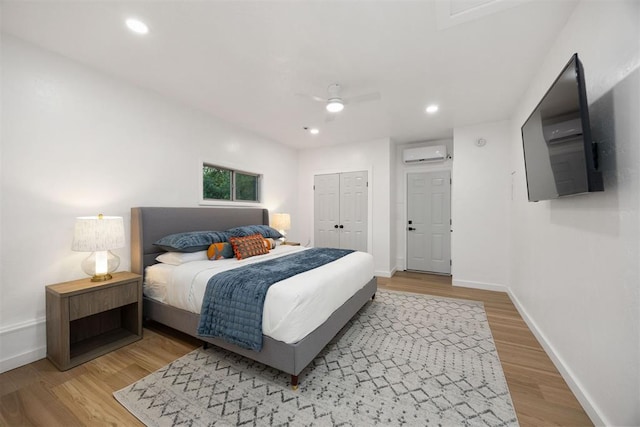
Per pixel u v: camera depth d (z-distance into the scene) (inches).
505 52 82.5
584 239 61.3
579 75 51.9
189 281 86.2
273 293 69.4
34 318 78.5
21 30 72.6
